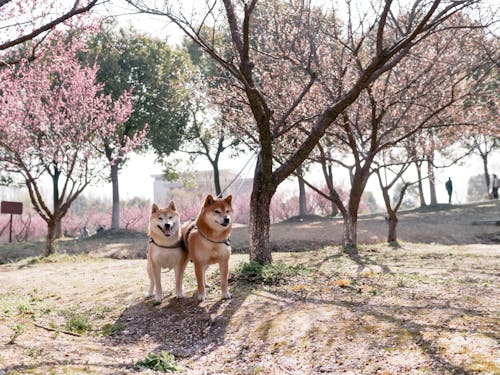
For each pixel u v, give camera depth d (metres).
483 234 19.28
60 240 25.61
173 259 7.08
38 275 12.09
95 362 4.32
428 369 3.85
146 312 6.91
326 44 13.12
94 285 9.63
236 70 8.79
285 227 23.33
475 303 5.96
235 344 5.20
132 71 27.23
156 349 5.34
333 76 12.27
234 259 12.47
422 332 4.64
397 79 14.63
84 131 17.94
